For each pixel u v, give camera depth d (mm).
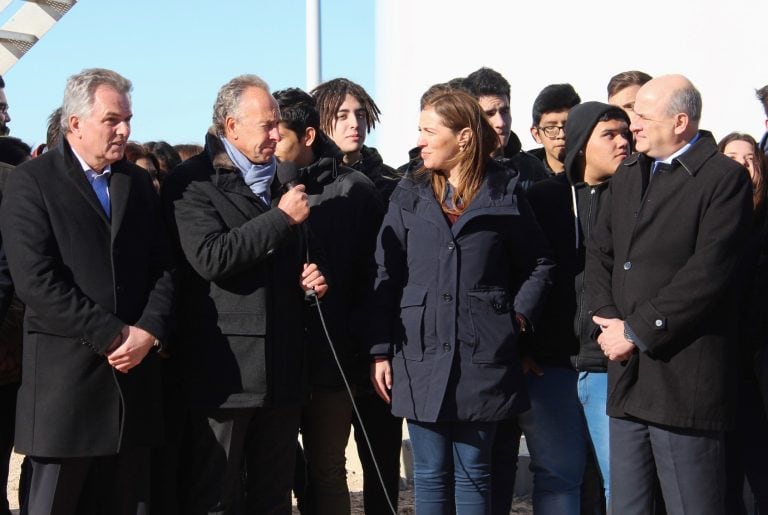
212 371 4324
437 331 4484
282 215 4285
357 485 6770
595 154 4836
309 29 10391
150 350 4266
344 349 4895
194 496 4402
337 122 5559
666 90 4355
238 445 4395
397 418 5160
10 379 4492
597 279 4617
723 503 4371
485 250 4559
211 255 4234
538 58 9430
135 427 4191
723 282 4199
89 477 4469
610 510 4578
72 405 4062
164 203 4480
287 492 4590
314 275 4473
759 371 4977
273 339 4387
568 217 4941
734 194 4250
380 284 4645
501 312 4555
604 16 9016
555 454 4906
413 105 10547
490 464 4738
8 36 8922
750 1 8359
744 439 5113
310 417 5059
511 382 4535
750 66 8367
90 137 4148
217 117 4508
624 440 4500
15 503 6395
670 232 4324
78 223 4141
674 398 4270
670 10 8664
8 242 4070
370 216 4992
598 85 9055
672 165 4379
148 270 4309
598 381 4844
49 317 4016
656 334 4234
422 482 4559
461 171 4621
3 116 5453
